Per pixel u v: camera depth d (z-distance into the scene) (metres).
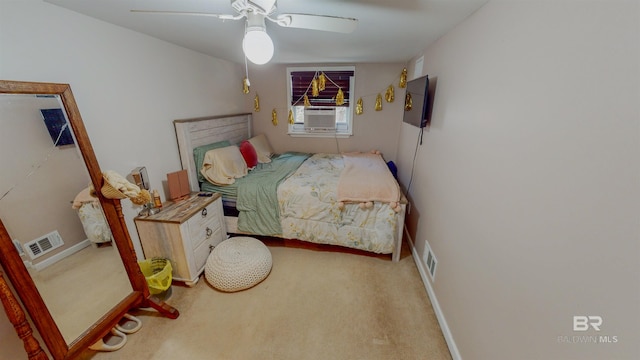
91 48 1.55
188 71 2.42
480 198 1.26
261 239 2.68
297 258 2.37
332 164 3.18
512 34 1.03
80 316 1.34
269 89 3.72
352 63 3.47
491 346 1.13
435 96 2.03
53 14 1.35
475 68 1.36
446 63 1.81
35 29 1.29
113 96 1.71
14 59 1.22
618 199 0.61
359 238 2.31
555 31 0.81
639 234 0.57
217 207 2.30
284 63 3.55
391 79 3.48
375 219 2.26
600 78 0.66
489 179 1.18
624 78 0.59
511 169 1.02
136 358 1.44
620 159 0.60
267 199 2.38
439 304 1.71
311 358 1.44
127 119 1.82
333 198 2.29
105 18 1.55
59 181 1.30
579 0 0.72
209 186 2.53
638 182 0.57
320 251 2.48
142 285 1.65
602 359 0.66
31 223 1.19
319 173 2.79
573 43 0.74
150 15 1.50
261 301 1.85
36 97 1.21
